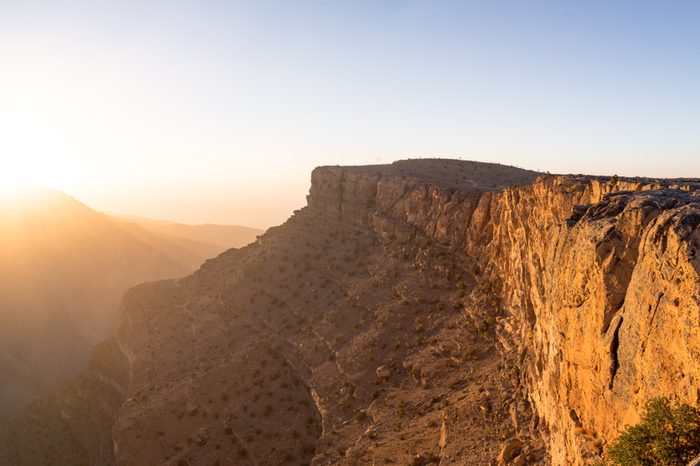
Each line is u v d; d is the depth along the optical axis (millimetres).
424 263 80438
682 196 23406
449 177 102562
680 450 17422
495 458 39781
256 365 85250
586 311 24438
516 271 55719
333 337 80500
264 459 68500
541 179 47875
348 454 54156
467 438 45094
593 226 24531
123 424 82312
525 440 38125
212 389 83750
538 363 38531
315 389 72438
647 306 20172
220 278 119688
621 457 18641
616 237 23000
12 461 105250
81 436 101375
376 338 73375
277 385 79875
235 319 101125
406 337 70688
